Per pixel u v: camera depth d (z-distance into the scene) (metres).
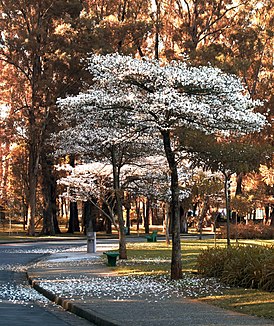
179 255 19.58
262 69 59.16
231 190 64.12
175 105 17.95
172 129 18.83
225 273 18.25
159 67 19.00
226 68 48.28
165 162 29.95
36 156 59.88
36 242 53.12
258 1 59.22
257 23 59.44
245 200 46.84
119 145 27.81
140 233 73.69
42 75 55.97
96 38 51.94
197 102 18.67
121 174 31.25
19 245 47.59
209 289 16.88
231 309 13.42
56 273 22.73
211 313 12.84
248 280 17.03
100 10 61.75
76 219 75.56
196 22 59.47
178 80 18.42
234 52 56.34
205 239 50.62
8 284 20.75
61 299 15.66
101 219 77.00
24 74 61.41
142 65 18.95
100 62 19.80
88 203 62.62
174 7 61.47
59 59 53.34
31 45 56.00
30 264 29.31
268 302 13.97
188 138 18.56
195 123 19.05
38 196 73.19
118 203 29.53
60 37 54.50
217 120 18.67
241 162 18.77
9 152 78.25
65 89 54.69
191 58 50.34
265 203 58.72
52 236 63.41
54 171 62.56
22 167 71.06
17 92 61.94
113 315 12.73
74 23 54.44
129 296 15.91
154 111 18.70
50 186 66.38
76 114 20.44
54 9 57.12
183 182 33.41
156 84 18.89
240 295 15.37
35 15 58.31
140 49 59.88
